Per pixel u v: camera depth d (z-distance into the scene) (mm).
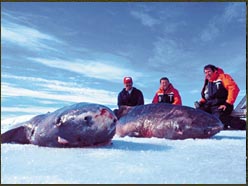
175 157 2266
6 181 1571
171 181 1586
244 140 3584
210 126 3785
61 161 2078
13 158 2186
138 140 3518
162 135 3824
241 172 1775
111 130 2799
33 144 3012
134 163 2014
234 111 5945
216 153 2486
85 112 2723
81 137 2723
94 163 2008
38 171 1783
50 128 2795
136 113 4199
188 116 3799
